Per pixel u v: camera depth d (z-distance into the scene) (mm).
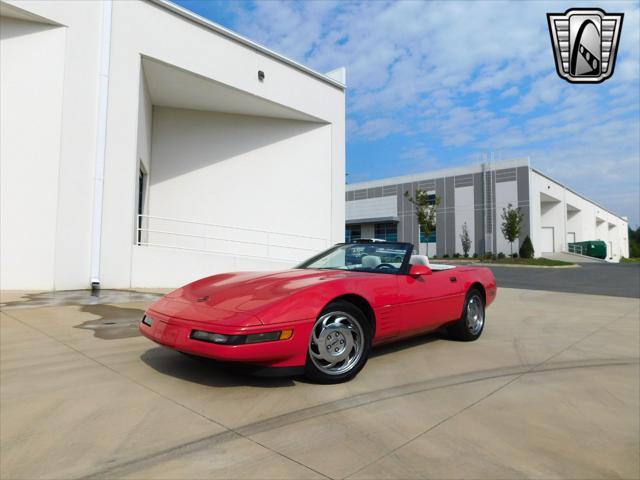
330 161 13844
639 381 3359
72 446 1985
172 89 11016
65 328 4496
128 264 8445
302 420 2346
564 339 4941
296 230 13391
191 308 2830
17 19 7523
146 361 3350
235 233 12703
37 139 7555
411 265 3799
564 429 2381
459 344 4473
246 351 2479
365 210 46156
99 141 8055
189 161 12297
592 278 17156
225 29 10688
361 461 1919
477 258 36344
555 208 42531
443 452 2039
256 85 11523
